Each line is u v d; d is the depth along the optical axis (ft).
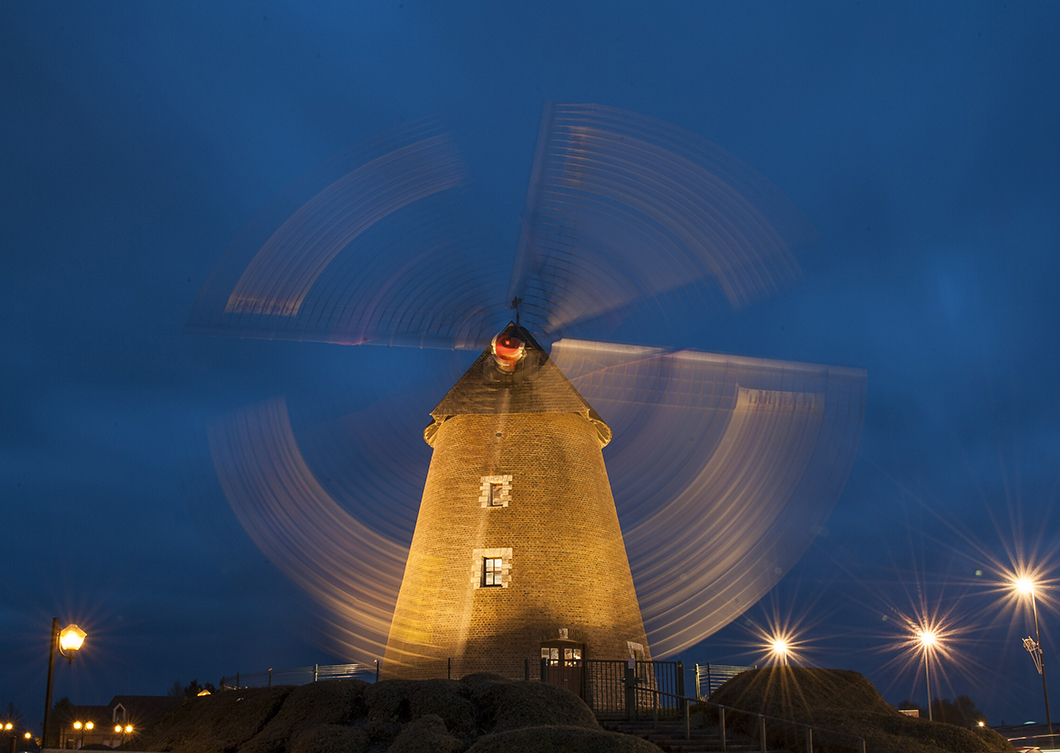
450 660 83.46
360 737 46.80
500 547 88.07
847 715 59.36
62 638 67.46
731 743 57.57
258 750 48.67
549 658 81.76
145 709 276.00
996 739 57.67
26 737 241.14
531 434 93.45
